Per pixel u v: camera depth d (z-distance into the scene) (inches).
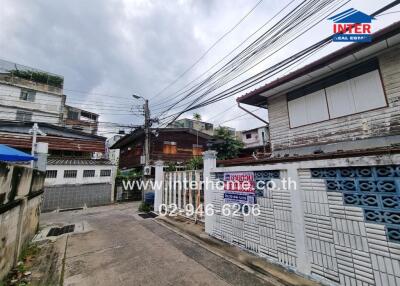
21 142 582.9
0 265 133.3
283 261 139.3
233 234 185.9
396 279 89.6
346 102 239.0
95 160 633.0
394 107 201.9
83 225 295.4
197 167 439.8
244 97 327.6
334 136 245.8
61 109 891.4
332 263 112.8
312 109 272.7
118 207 485.7
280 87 290.8
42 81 897.5
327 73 252.2
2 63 836.0
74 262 167.5
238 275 138.4
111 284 134.1
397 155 91.9
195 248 190.7
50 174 503.5
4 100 749.9
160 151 685.9
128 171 702.5
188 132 751.1
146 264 160.7
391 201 94.0
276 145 312.7
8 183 143.9
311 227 124.3
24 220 190.1
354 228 105.7
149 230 256.7
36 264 165.3
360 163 103.8
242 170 179.3
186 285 130.4
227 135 634.8
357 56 218.7
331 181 117.2
